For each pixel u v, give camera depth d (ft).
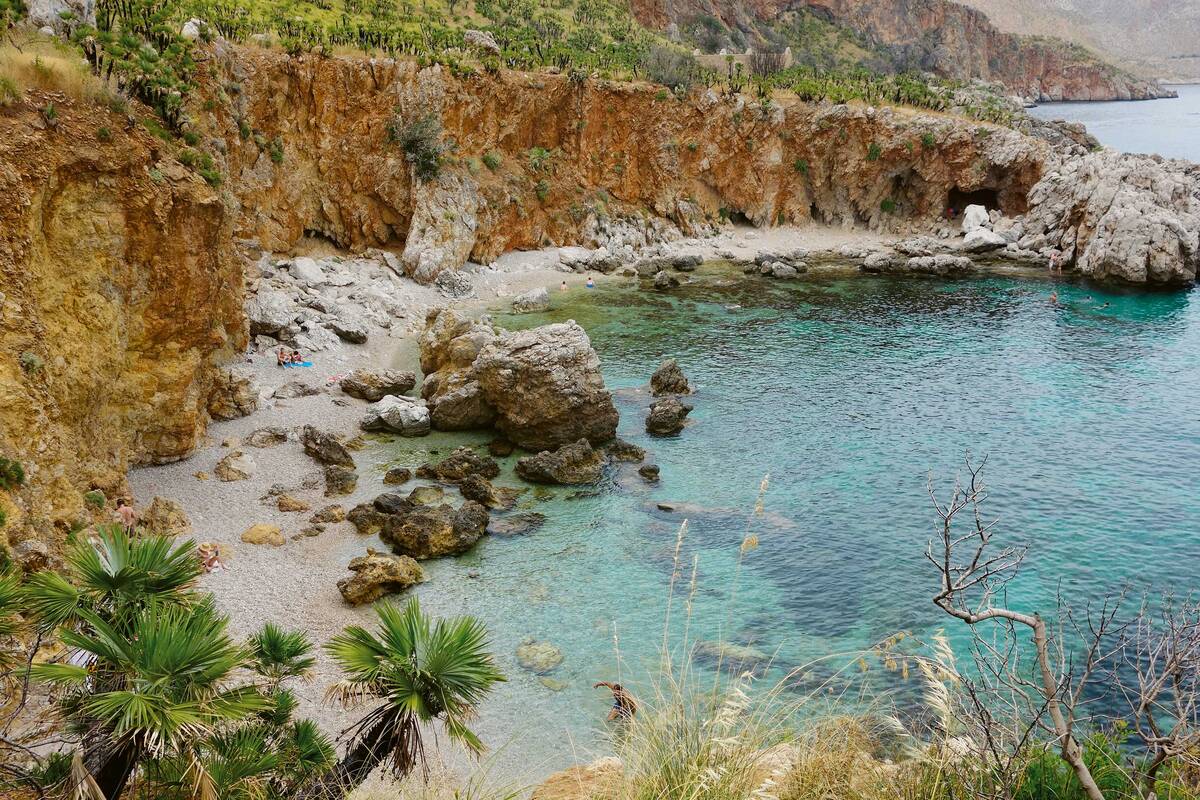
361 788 39.19
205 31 215.10
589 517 122.42
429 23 348.38
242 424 146.72
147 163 113.80
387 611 35.22
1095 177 300.40
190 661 28.63
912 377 185.37
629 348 205.36
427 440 150.00
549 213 305.53
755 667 85.87
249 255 218.38
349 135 257.34
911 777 29.50
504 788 42.52
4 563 42.65
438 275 254.47
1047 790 28.07
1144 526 119.34
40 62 104.17
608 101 321.93
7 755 37.50
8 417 83.71
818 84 367.25
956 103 422.41
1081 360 196.54
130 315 115.65
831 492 130.62
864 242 343.46
